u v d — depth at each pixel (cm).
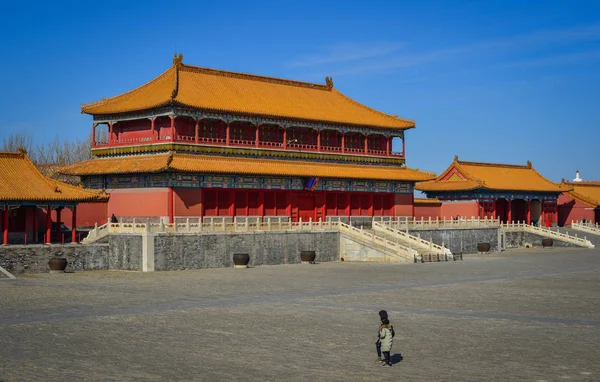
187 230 9088
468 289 7031
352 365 3919
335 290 6938
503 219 16388
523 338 4612
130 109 10869
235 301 6181
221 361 4003
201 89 11431
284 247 9988
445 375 3712
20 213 9162
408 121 13400
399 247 10381
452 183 15462
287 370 3809
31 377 3662
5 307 5809
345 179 12231
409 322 5172
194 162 10519
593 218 17312
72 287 7125
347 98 13662
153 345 4400
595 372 3766
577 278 8094
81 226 10762
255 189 11162
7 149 15512
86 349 4291
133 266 8900
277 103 12138
